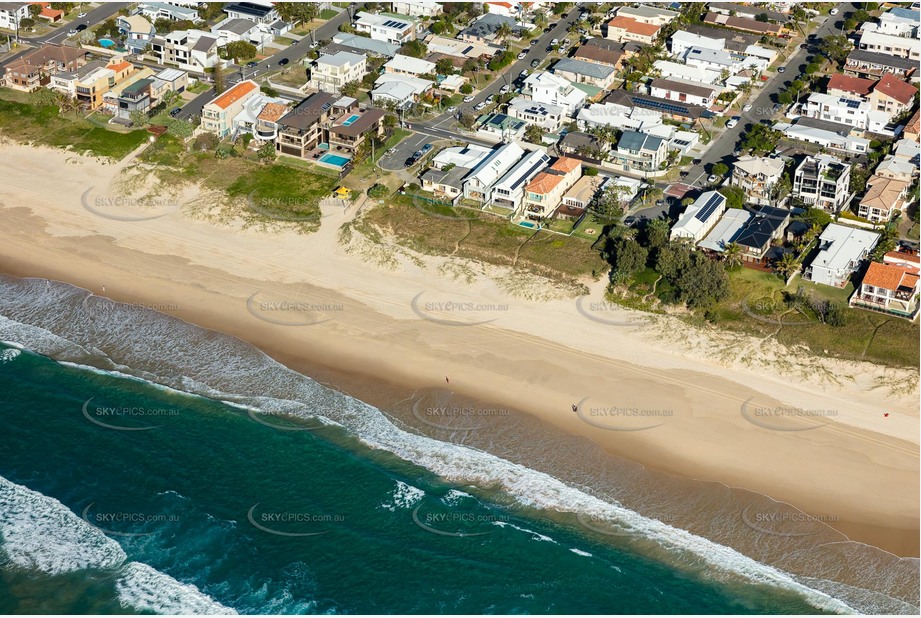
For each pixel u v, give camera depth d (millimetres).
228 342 180875
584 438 161500
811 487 153500
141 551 144000
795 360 175125
